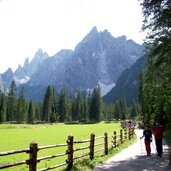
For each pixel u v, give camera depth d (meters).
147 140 23.42
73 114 181.12
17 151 11.56
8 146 35.41
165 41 24.59
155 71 27.52
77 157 17.91
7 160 23.44
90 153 20.05
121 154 24.39
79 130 73.38
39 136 53.59
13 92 163.50
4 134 60.81
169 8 23.19
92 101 174.88
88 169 17.00
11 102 162.00
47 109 164.38
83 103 182.38
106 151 23.56
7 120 160.25
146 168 17.45
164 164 18.98
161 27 24.55
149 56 26.41
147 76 29.50
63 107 170.50
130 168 17.44
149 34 25.27
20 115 163.00
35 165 12.46
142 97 75.94
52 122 165.00
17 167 19.59
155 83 30.44
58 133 62.25
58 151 28.58
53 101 166.62
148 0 24.30
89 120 177.62
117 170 16.77
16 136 54.19
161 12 23.59
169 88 30.83
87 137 45.94
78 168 16.70
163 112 51.84
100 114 175.00
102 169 17.06
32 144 12.45
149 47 26.41
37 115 183.38
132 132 45.75
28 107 170.88
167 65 26.11
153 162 19.88
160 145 22.69
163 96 40.28
